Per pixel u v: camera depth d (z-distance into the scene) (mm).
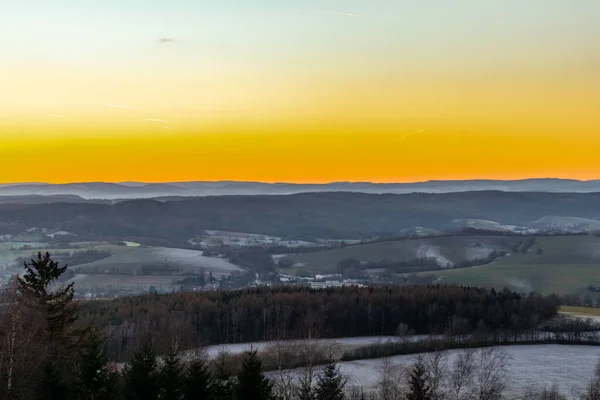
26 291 56250
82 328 62438
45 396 47562
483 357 103875
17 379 48125
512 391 90000
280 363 80000
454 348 117812
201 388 50156
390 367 87875
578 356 113625
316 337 108812
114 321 111438
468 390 83250
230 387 52219
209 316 125688
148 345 69688
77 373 49531
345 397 75812
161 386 49656
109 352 88188
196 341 104875
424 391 71500
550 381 95812
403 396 77438
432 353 105812
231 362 77312
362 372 93625
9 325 50250
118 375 54125
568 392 90000
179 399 49719
